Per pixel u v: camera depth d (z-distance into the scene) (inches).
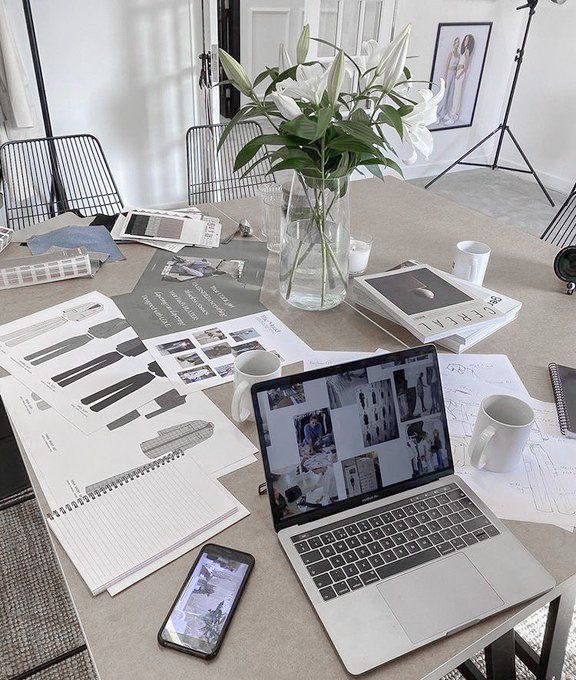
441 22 173.0
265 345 50.6
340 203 50.8
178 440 40.4
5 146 104.3
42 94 115.8
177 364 47.8
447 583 31.1
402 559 32.2
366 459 35.4
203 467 38.1
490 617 30.3
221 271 62.2
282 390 33.8
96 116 133.5
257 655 28.1
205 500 35.5
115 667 27.4
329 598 30.1
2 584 63.9
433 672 27.9
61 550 32.6
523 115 195.5
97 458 38.7
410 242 70.3
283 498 33.4
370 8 159.8
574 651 59.6
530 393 46.7
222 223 72.7
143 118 138.1
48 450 39.3
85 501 35.4
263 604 30.3
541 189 187.9
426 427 37.1
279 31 181.2
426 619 29.4
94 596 30.4
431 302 53.8
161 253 65.3
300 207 50.9
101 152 102.5
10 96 111.4
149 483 36.6
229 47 179.3
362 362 35.7
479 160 207.8
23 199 113.7
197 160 105.4
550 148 189.2
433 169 197.8
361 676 27.4
